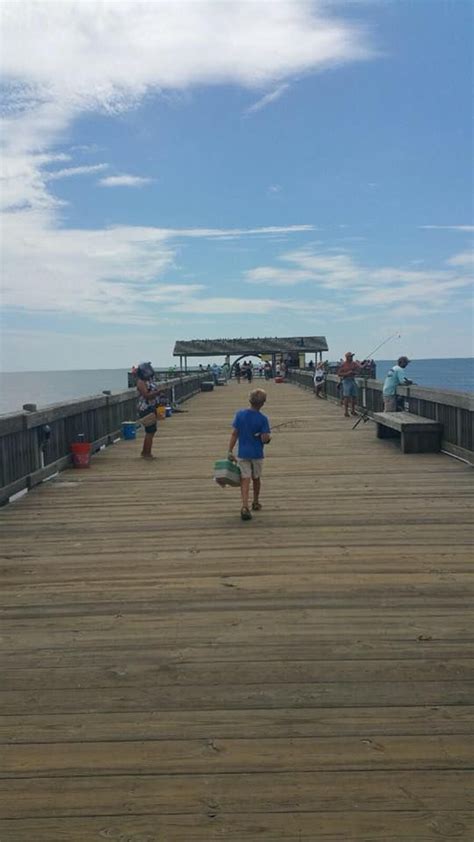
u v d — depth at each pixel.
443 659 3.86
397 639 4.15
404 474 9.95
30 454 9.34
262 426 7.42
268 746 3.02
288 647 4.07
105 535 6.83
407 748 2.98
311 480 9.63
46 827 2.52
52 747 3.04
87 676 3.74
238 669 3.79
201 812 2.59
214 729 3.16
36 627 4.47
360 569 5.56
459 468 10.35
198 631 4.34
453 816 2.55
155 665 3.86
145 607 4.80
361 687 3.54
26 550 6.33
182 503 8.31
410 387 13.59
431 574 5.40
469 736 3.06
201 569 5.65
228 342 52.16
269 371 55.00
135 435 15.35
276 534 6.73
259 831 2.49
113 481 9.91
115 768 2.87
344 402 19.28
